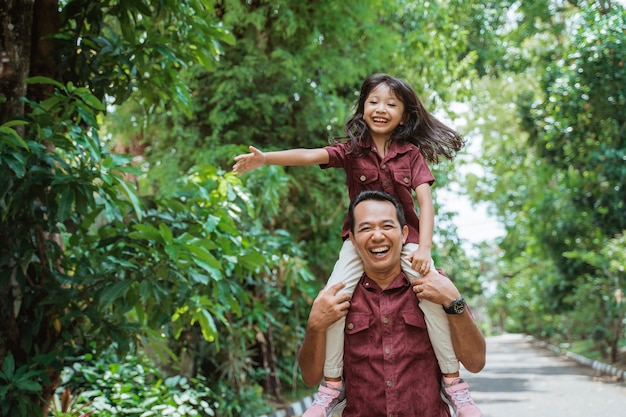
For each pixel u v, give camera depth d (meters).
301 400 10.84
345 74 10.78
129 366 7.14
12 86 4.59
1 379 4.45
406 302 2.97
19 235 4.38
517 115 15.98
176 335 5.28
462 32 12.95
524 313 33.06
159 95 5.54
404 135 3.23
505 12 16.06
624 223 14.16
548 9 15.51
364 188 3.24
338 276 3.04
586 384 12.90
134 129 10.49
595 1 12.95
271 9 10.33
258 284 9.18
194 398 6.90
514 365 18.91
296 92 10.47
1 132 4.00
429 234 3.01
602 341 16.72
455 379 2.96
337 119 10.88
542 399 10.88
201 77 10.41
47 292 4.69
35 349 4.69
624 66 11.88
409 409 2.90
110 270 4.60
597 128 12.74
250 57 10.00
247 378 10.05
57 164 4.85
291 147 10.95
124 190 4.32
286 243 7.00
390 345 2.94
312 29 10.40
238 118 10.20
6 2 4.55
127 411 5.95
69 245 5.17
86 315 4.63
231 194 5.57
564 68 12.52
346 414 3.03
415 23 12.62
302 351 3.06
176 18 5.29
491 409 9.96
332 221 11.14
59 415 5.52
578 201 15.16
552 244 18.31
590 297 16.64
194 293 5.02
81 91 4.37
